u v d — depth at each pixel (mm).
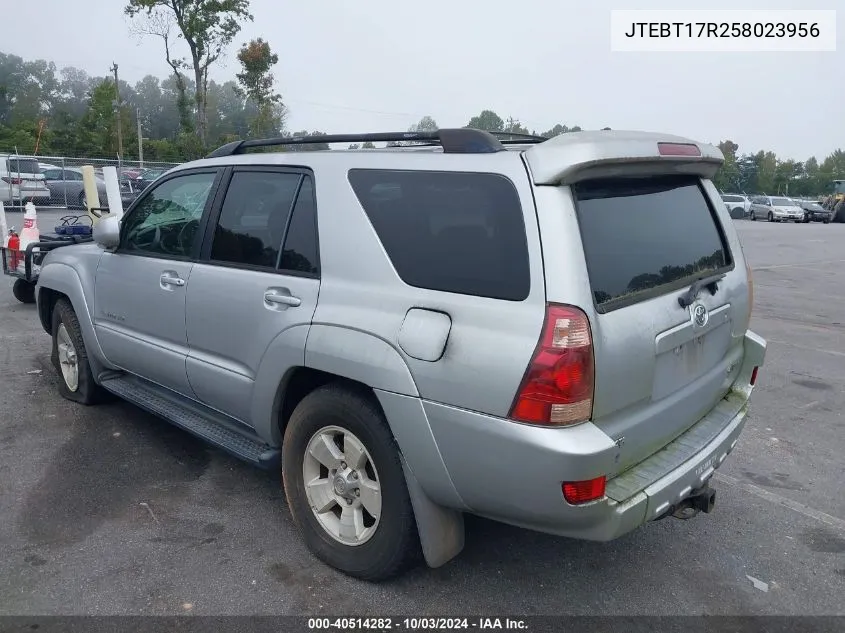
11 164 23344
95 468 4281
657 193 3145
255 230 3605
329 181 3271
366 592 3139
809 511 4090
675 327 2920
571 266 2506
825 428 5453
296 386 3453
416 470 2842
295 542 3520
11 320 8148
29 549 3383
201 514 3777
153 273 4176
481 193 2748
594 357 2502
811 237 27375
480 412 2600
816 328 9406
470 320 2650
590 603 3133
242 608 3000
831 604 3193
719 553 3598
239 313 3549
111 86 64250
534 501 2555
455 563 3396
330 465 3242
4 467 4246
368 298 2990
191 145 44188
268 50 43312
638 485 2732
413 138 3107
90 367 5094
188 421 4102
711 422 3357
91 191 9852
